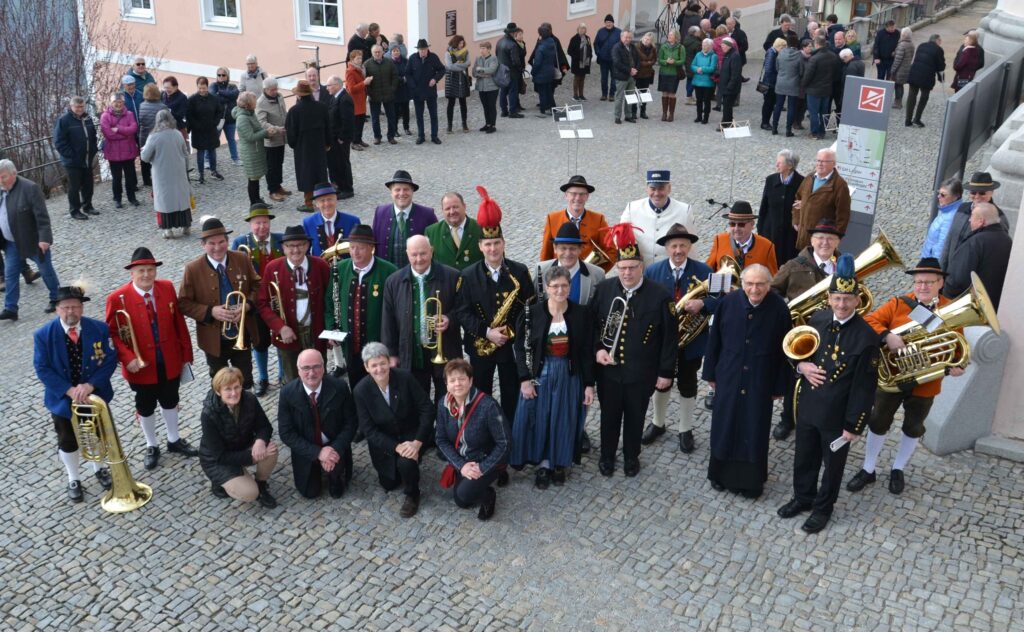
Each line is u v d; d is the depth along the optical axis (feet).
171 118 39.24
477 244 26.68
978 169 44.80
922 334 21.53
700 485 23.68
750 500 23.00
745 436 22.34
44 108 68.54
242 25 69.92
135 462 25.18
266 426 23.11
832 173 31.24
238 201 45.34
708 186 46.21
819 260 25.00
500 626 19.15
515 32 58.80
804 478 21.91
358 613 19.58
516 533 21.97
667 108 59.21
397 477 23.47
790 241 33.35
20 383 29.27
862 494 23.16
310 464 22.97
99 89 71.56
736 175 47.96
